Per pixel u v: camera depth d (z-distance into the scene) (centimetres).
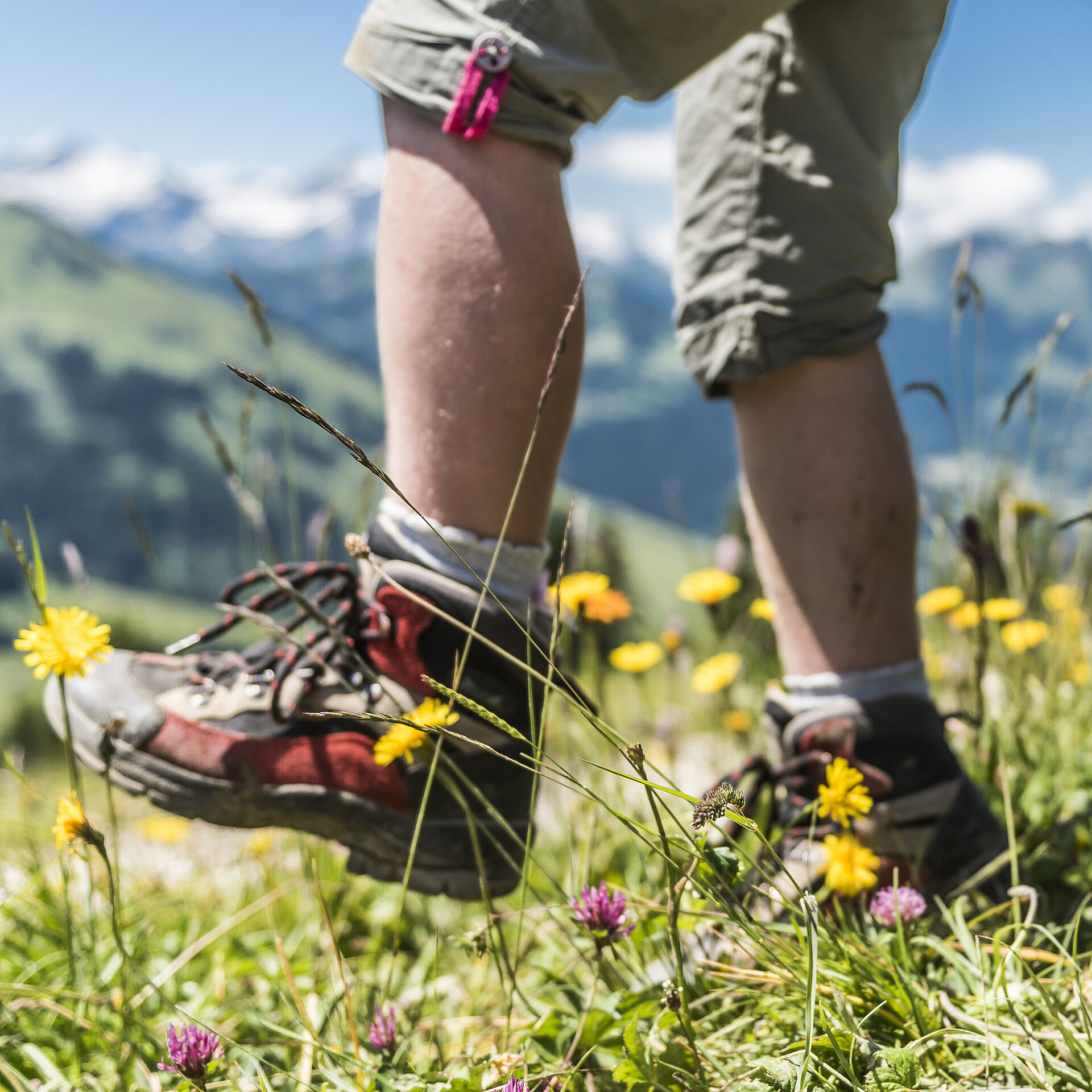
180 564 12762
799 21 139
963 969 108
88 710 127
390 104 121
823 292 134
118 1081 108
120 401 14725
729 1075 93
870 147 138
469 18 114
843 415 135
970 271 172
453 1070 107
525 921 150
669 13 117
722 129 141
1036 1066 89
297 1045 113
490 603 120
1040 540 199
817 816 129
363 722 125
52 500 12912
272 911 169
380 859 127
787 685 141
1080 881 138
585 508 183
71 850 108
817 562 135
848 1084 90
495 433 117
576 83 115
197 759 124
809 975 83
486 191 115
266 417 14462
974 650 200
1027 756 175
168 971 131
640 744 79
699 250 142
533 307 116
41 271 17588
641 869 157
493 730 123
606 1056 101
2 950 141
